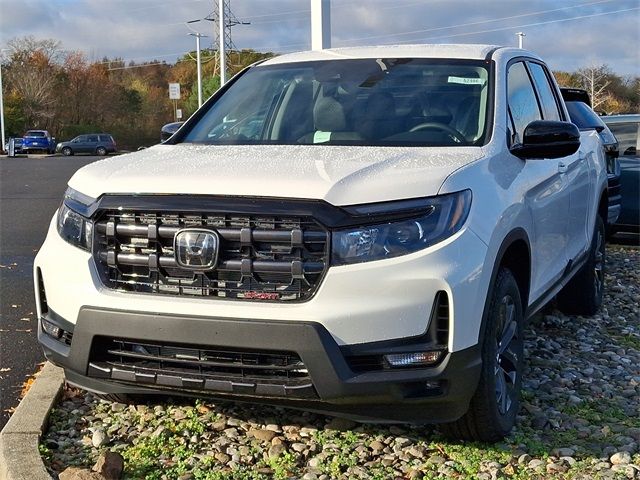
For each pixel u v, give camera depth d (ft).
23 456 11.67
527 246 13.58
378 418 11.35
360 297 10.62
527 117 16.02
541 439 12.86
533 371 16.33
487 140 13.56
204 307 10.94
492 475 11.41
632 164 34.65
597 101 158.30
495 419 12.19
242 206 10.87
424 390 10.97
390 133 14.20
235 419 13.43
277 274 10.86
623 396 14.99
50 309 12.37
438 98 14.69
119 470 11.19
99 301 11.44
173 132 17.29
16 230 37.17
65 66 250.16
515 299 13.05
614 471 11.57
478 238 11.28
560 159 16.61
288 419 13.44
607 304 22.97
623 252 32.73
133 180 11.62
